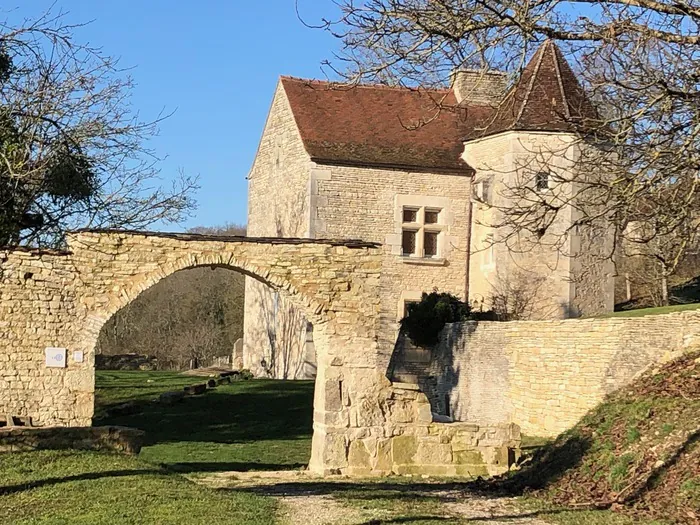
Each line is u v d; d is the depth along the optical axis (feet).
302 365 103.50
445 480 54.08
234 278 184.96
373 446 56.44
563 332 69.31
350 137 98.99
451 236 98.22
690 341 63.26
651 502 41.45
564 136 86.43
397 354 89.35
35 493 39.60
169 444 69.15
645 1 29.32
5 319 56.44
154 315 186.39
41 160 59.11
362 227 96.78
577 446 52.11
